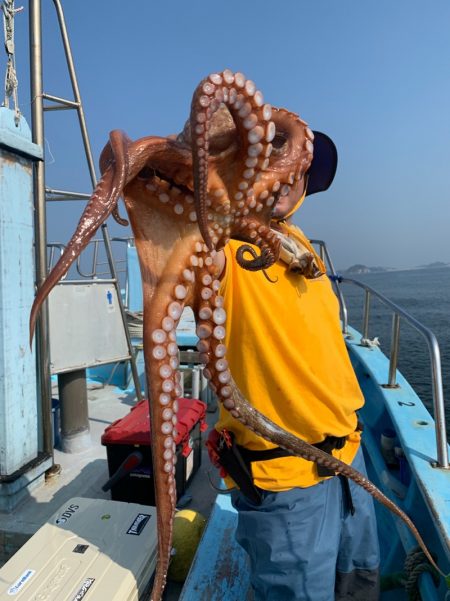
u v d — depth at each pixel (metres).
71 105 5.14
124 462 3.84
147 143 1.32
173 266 1.50
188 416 4.40
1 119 3.77
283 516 2.13
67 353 4.94
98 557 2.71
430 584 2.63
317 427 2.15
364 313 5.61
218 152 1.50
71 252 1.16
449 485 2.63
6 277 3.90
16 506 4.02
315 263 2.23
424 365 17.81
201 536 3.45
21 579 2.54
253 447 2.17
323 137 2.59
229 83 1.31
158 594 1.50
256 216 1.69
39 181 4.36
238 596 2.73
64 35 5.09
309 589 2.18
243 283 2.09
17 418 4.08
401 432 3.27
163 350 1.47
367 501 2.55
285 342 2.09
